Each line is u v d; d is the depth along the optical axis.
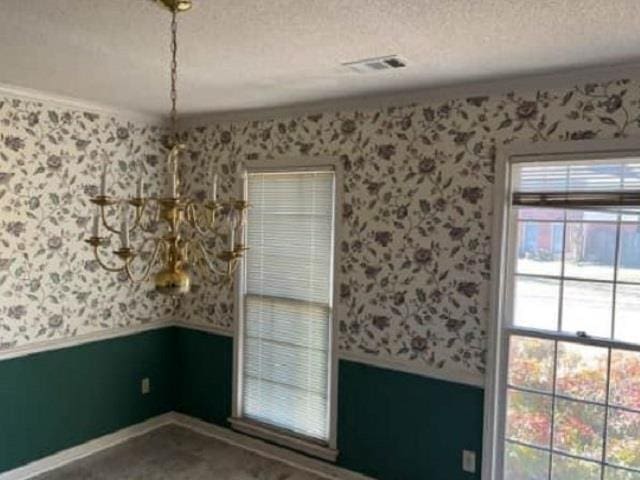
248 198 4.03
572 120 2.73
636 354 2.67
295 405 3.85
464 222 3.09
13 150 3.38
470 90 3.01
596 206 2.71
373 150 3.40
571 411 2.87
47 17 2.04
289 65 2.67
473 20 1.99
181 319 4.48
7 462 3.46
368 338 3.47
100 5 1.92
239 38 2.25
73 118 3.71
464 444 3.14
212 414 4.30
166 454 3.93
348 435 3.57
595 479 2.81
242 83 3.06
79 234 3.79
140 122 4.16
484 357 3.05
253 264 4.03
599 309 2.78
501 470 3.07
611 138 2.63
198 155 4.29
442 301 3.18
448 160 3.12
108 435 4.05
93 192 3.86
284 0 1.83
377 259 3.42
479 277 3.05
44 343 3.63
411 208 3.27
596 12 1.89
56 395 3.71
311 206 3.71
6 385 3.44
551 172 2.85
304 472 3.70
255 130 3.95
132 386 4.21
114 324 4.07
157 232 4.27
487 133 2.99
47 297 3.63
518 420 3.02
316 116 3.64
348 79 2.92
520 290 3.00
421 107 3.21
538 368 2.95
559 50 2.34
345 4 1.86
